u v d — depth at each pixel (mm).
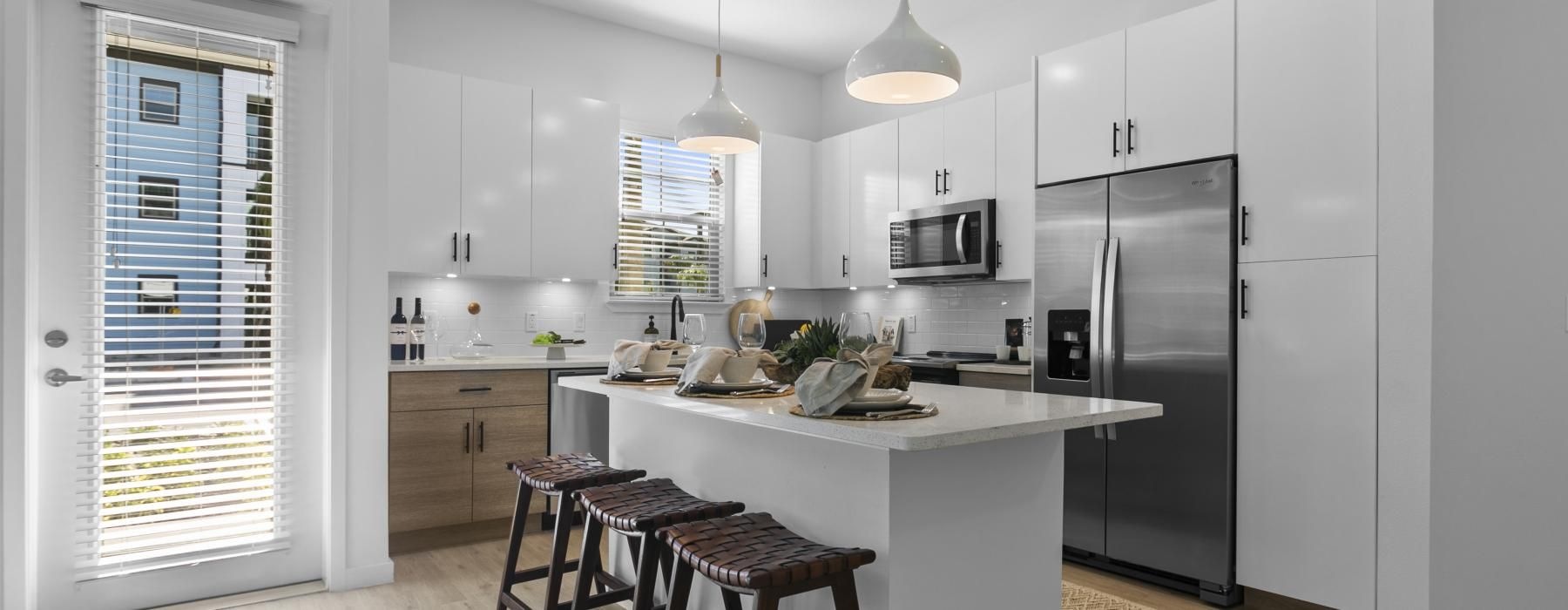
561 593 3088
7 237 2566
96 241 2760
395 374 3562
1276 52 2891
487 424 3789
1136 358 3232
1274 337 2867
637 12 4707
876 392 2018
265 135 3041
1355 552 2656
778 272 5117
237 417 2977
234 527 2990
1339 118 2727
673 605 1928
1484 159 2604
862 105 5492
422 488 3619
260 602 2953
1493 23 2623
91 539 2746
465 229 3969
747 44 5207
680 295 5082
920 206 4594
